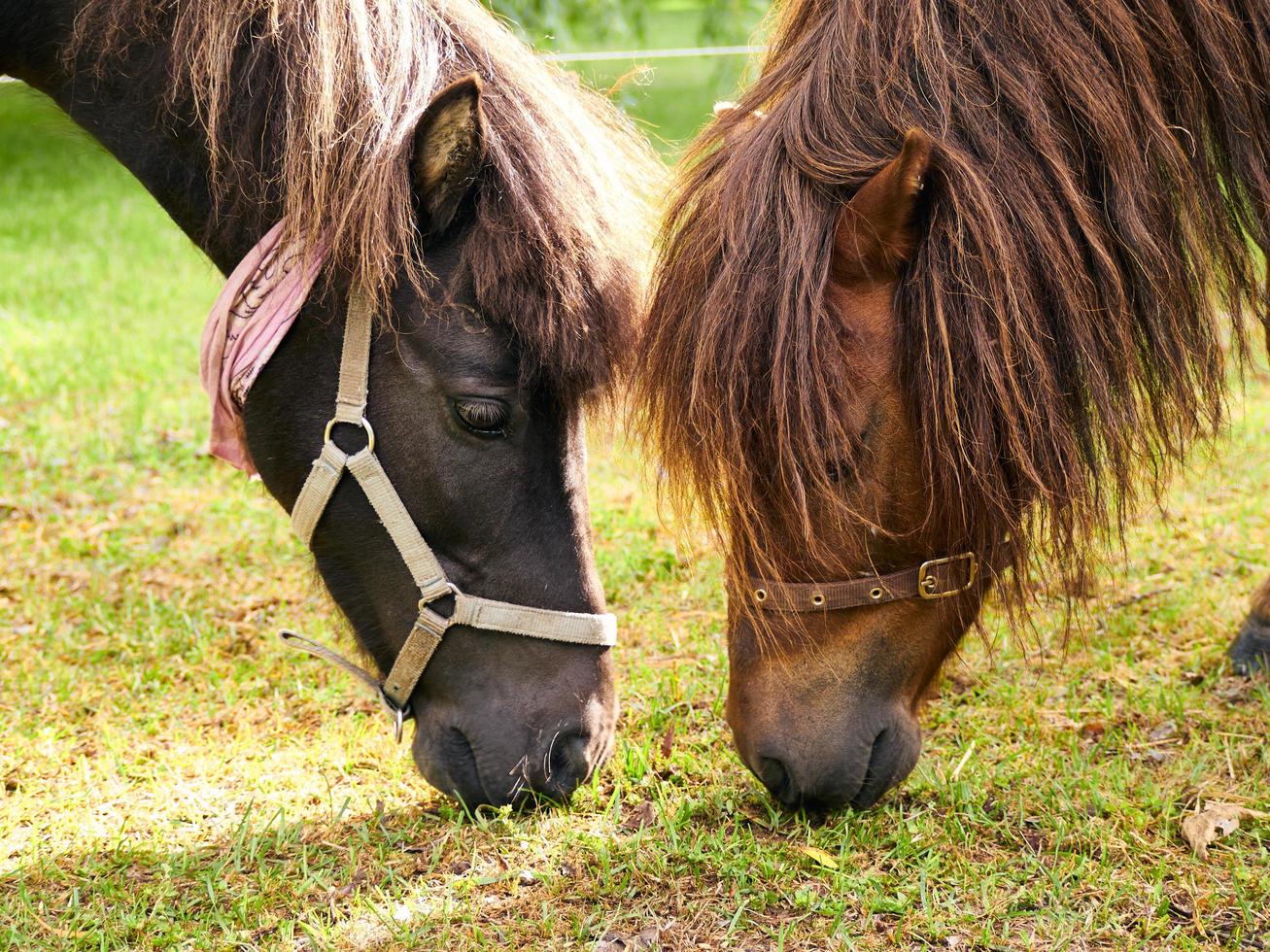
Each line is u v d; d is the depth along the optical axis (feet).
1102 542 7.73
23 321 23.85
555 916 7.27
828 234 6.64
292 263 6.93
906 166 6.31
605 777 8.87
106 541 14.34
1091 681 10.46
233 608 12.49
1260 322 9.05
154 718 10.14
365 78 6.83
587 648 7.55
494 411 6.82
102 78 7.50
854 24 7.23
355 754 9.41
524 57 7.39
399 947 7.02
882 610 7.26
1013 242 6.71
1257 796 8.41
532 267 6.61
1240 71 7.80
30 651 11.51
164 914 7.39
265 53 7.00
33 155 42.34
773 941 7.03
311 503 7.25
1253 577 12.46
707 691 10.27
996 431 6.81
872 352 6.72
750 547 7.04
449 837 8.09
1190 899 7.32
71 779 9.15
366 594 7.53
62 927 7.32
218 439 7.50
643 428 7.09
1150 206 7.31
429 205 6.68
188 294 26.35
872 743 7.37
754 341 6.50
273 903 7.52
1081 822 8.18
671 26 63.82
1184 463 7.71
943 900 7.38
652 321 6.91
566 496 7.35
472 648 7.39
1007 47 7.07
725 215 6.75
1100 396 6.93
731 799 8.46
